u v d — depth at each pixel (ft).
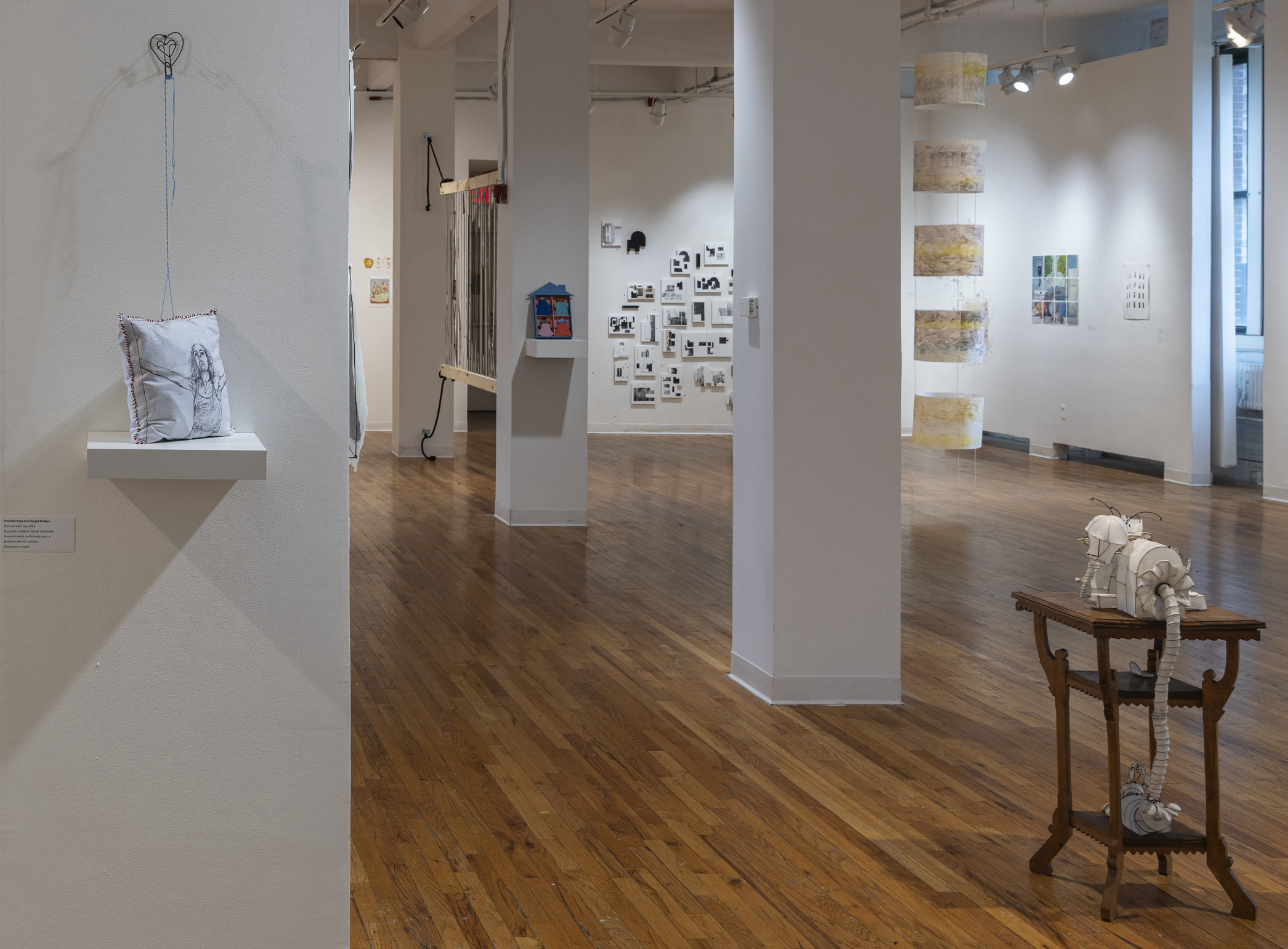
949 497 40.65
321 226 10.18
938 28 50.14
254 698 10.21
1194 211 42.42
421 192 48.32
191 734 10.12
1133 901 12.87
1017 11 47.88
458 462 48.49
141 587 9.99
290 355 10.18
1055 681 13.35
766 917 12.45
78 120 9.75
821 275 18.74
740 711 19.03
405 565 29.50
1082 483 43.93
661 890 13.01
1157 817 12.57
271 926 10.34
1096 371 47.70
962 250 38.60
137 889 10.10
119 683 9.99
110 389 9.87
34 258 9.73
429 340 48.96
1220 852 12.55
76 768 9.97
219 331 10.02
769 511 19.29
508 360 34.78
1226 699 12.48
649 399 59.21
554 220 34.24
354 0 46.09
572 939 11.94
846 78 18.58
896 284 18.90
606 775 16.30
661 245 58.49
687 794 15.67
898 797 15.64
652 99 57.62
